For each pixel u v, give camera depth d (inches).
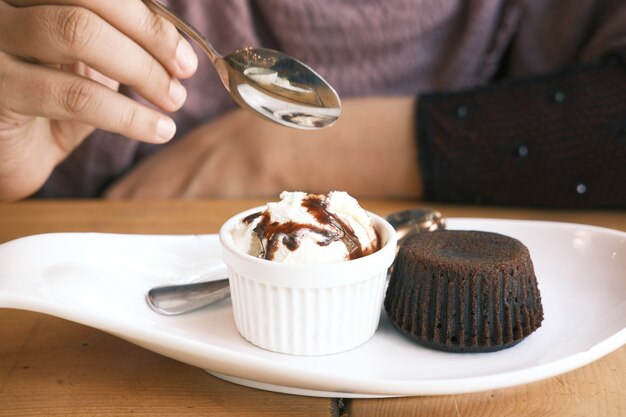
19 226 24.8
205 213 26.4
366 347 17.3
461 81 33.3
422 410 16.1
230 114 31.2
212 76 32.7
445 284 16.9
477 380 15.3
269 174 28.8
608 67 27.2
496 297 16.8
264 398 16.4
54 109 18.7
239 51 18.3
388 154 28.4
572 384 16.8
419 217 20.3
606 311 18.1
